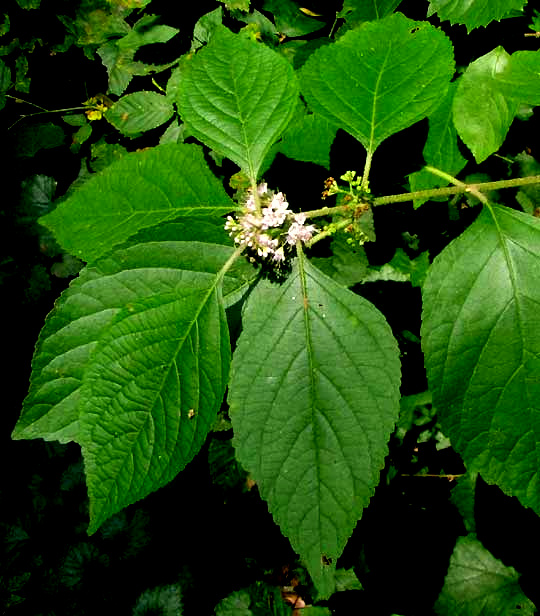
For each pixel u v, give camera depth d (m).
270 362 0.32
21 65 0.68
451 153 0.41
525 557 0.56
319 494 0.31
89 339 0.33
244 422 0.32
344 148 0.41
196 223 0.33
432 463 0.61
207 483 0.81
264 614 0.72
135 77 0.65
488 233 0.33
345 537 0.31
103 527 0.87
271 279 0.33
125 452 0.29
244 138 0.34
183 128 0.58
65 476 0.90
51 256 0.78
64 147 0.75
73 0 0.64
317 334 0.32
